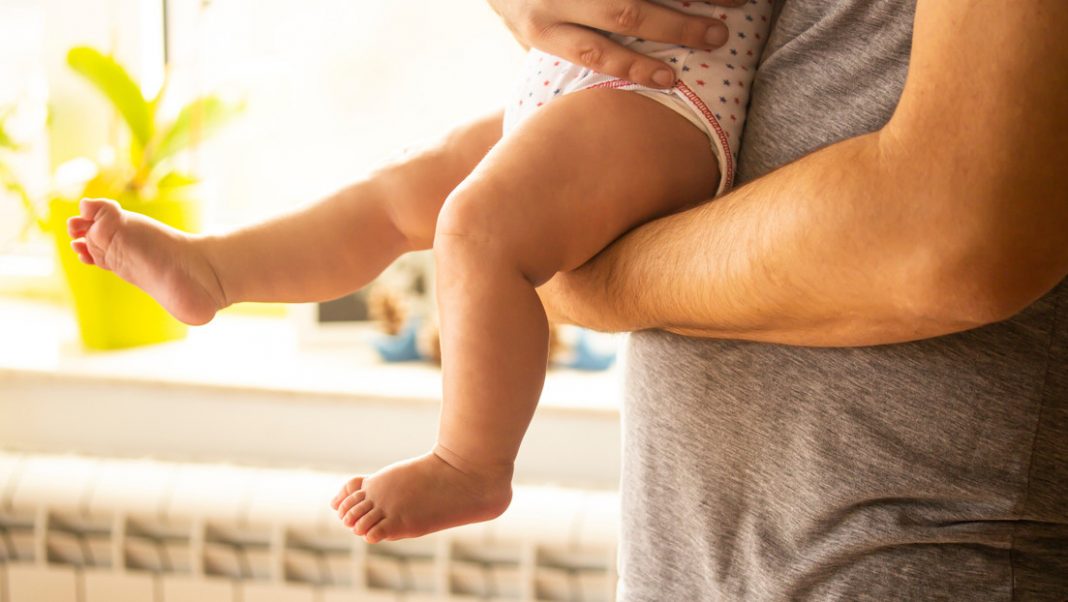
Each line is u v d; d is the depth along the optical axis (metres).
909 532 0.68
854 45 0.70
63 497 1.75
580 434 1.78
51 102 2.08
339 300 2.01
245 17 2.06
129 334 2.00
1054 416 0.66
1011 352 0.65
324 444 1.85
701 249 0.70
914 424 0.67
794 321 0.67
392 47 2.04
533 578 1.64
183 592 1.77
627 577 0.86
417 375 1.88
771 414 0.73
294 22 2.05
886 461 0.68
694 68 0.81
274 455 1.87
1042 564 0.68
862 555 0.70
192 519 1.72
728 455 0.76
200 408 1.88
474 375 0.79
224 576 1.75
